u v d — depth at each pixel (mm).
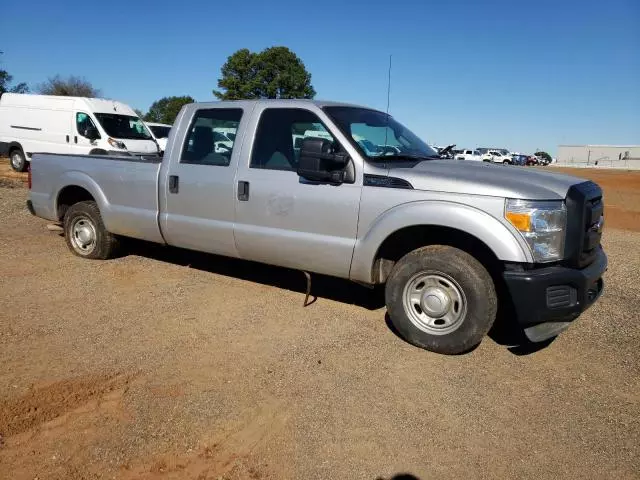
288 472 2914
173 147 5762
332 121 4848
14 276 6020
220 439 3170
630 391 3912
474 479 2920
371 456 3074
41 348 4262
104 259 6758
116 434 3182
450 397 3744
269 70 45500
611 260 7832
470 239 4520
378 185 4523
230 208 5312
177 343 4434
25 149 17594
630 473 3010
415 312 4480
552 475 2977
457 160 5266
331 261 4809
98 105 16469
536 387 3930
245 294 5676
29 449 3023
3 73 41406
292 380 3887
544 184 4234
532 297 3980
